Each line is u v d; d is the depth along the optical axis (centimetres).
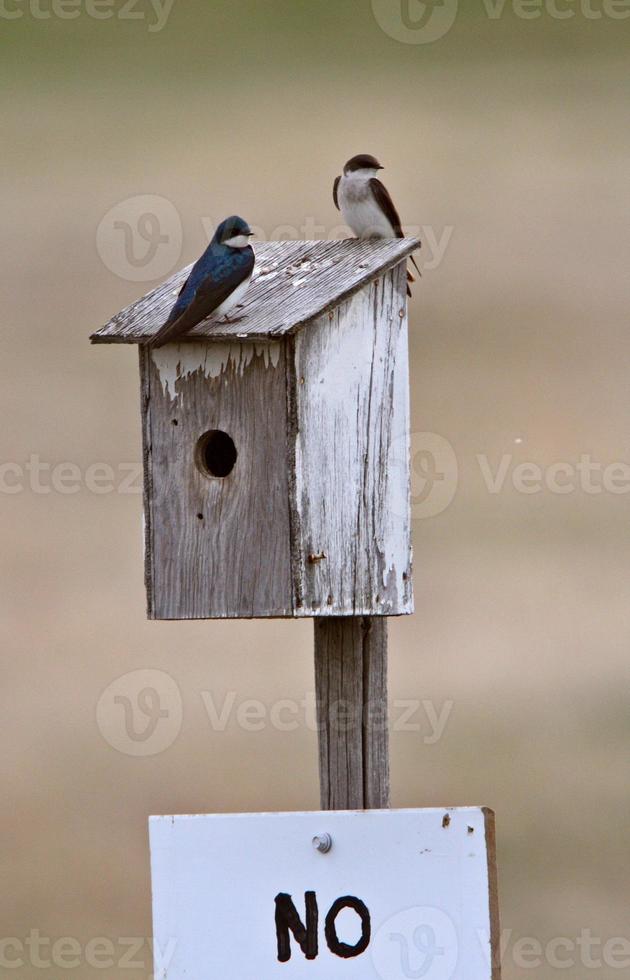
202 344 695
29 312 2100
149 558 710
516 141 2647
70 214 2305
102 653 1453
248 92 2844
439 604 1565
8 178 2442
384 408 716
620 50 3031
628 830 1217
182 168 2470
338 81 2931
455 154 2634
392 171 2552
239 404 690
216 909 600
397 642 1495
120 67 2994
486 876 583
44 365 1964
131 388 1914
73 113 2756
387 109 2748
